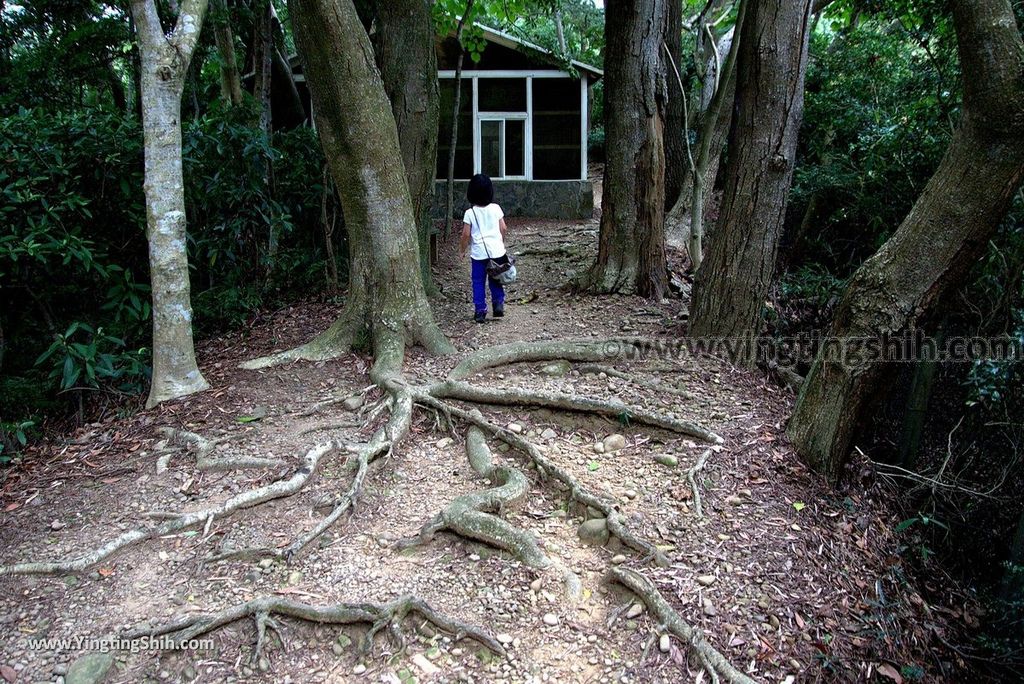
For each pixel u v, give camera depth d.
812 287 8.37
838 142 11.95
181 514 3.89
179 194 5.36
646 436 4.84
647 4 7.47
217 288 8.19
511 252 10.68
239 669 3.02
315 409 5.10
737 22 7.43
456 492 4.30
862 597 3.93
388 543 3.80
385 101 5.71
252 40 11.19
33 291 6.80
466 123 14.51
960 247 4.06
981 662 4.27
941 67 7.55
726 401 5.36
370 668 3.08
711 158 11.31
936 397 6.14
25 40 10.77
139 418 5.20
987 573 5.19
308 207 9.38
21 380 6.16
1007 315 6.23
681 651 3.17
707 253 6.30
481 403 5.10
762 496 4.32
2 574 3.51
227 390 5.45
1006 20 3.58
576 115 14.59
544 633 3.27
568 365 5.87
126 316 7.18
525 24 17.89
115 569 3.56
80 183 6.72
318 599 3.34
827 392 4.56
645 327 6.82
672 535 3.89
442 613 3.29
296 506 4.02
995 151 3.79
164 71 5.12
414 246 6.03
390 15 7.46
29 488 4.44
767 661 3.23
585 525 3.94
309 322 7.54
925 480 5.23
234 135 7.56
